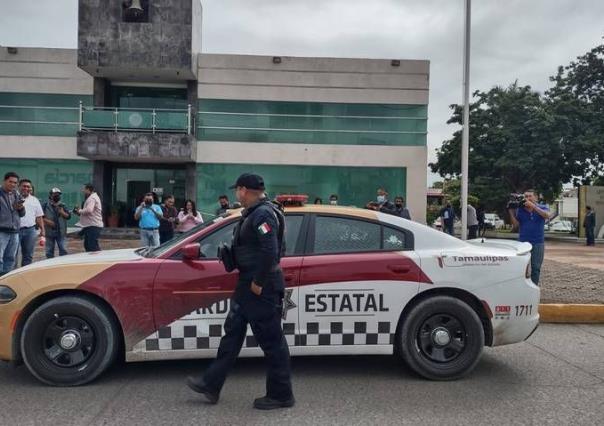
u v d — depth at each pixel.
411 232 4.84
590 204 27.25
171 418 3.82
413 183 21.48
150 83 21.69
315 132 21.41
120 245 16.69
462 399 4.27
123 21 19.77
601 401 4.25
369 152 21.47
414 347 4.66
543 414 3.97
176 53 19.73
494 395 4.37
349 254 4.69
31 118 20.80
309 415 3.91
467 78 11.77
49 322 4.43
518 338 4.80
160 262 4.54
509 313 4.75
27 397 4.23
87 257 4.82
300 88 21.38
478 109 30.02
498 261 4.78
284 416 3.88
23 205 7.98
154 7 19.67
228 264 3.98
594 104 29.19
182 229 11.41
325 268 4.59
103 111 19.73
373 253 4.72
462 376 4.73
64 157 20.75
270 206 3.99
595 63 29.33
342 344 4.60
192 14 19.89
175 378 4.69
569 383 4.68
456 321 4.69
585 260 14.53
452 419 3.86
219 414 3.91
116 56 19.56
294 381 4.68
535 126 27.33
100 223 9.91
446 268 4.70
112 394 4.30
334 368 5.06
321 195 21.47
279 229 4.01
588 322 7.14
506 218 33.22
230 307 4.07
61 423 3.72
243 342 4.23
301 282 4.57
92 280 4.43
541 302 7.60
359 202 21.53
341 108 21.48
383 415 3.92
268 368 4.02
